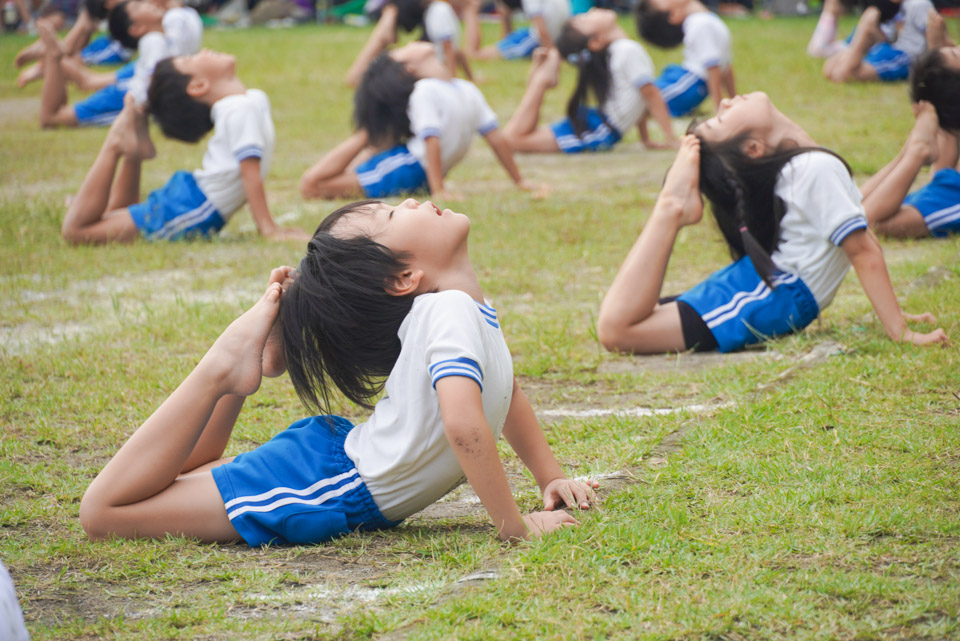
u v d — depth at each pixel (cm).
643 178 1323
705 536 383
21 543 421
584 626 324
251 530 405
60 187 1312
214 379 411
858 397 529
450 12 2003
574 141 1551
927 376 548
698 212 672
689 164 670
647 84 1512
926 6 1872
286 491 409
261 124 1018
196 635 339
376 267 402
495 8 3556
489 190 1258
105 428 562
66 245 1004
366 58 2128
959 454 447
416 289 406
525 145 1559
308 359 418
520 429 441
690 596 338
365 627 333
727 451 470
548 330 725
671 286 848
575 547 375
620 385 611
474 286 418
